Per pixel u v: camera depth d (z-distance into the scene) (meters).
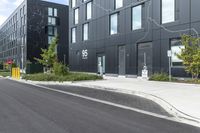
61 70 27.69
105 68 31.39
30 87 21.16
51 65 37.97
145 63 25.33
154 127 8.01
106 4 31.30
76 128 7.78
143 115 9.78
